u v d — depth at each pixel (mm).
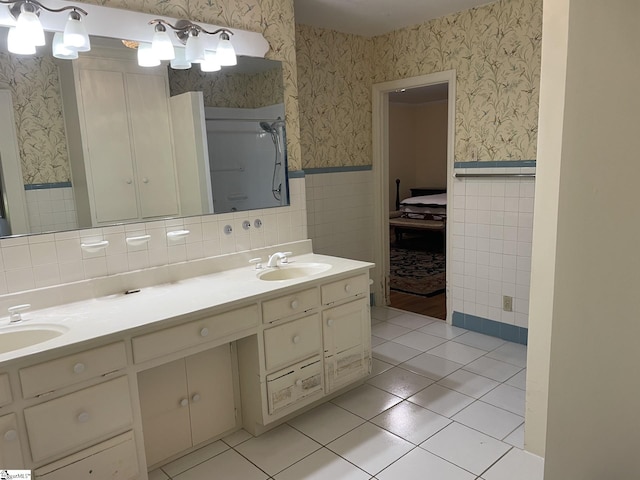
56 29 2084
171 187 2506
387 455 2182
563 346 969
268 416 2314
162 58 2320
